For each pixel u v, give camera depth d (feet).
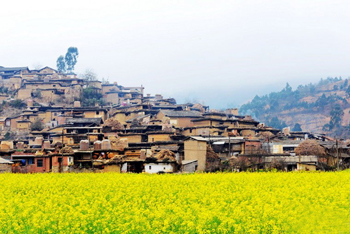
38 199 104.94
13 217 82.99
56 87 495.82
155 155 240.53
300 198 98.53
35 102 451.94
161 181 134.31
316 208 87.30
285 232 75.72
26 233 77.41
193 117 387.34
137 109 432.25
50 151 234.17
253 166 229.45
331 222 79.61
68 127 342.85
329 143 287.89
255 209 83.35
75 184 129.70
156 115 401.08
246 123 390.83
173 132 319.27
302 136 378.53
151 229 76.13
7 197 109.29
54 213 84.33
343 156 262.67
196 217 80.38
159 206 91.04
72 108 417.49
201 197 103.76
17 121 406.41
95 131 339.16
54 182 134.92
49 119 419.33
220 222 79.66
